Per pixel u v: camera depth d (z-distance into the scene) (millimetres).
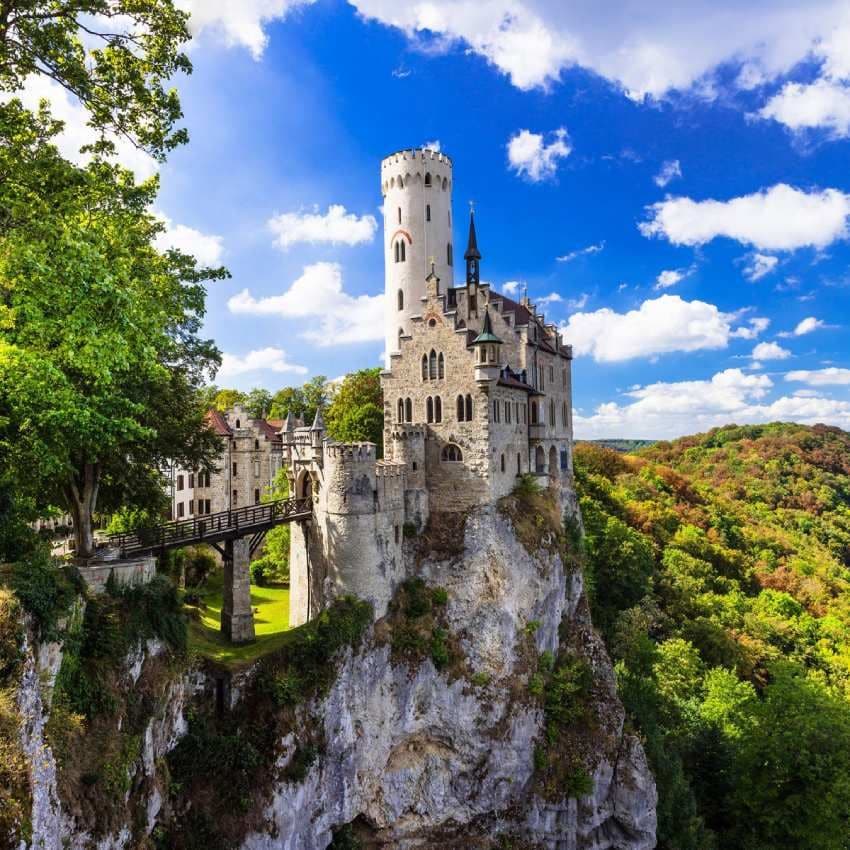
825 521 158625
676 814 57125
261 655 42312
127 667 31141
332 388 123938
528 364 65938
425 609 52562
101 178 31656
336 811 44094
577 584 67375
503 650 54031
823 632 100500
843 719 57031
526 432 65500
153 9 28250
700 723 66188
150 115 30625
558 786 53500
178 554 58469
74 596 27469
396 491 53312
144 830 30609
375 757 47812
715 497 166125
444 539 55938
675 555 109625
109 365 25156
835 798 50719
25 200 25969
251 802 37844
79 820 25172
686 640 82375
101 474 39000
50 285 23391
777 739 56219
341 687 45062
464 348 56750
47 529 45344
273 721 40625
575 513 77125
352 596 48906
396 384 60250
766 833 55719
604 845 55812
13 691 19594
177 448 42031
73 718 26438
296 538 56125
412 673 49781
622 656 72750
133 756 29500
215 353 45000
